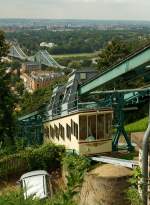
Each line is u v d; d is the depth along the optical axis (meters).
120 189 20.39
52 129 35.75
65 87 34.72
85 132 27.50
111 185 20.33
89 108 28.03
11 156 29.66
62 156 29.28
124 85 45.69
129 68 23.30
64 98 33.09
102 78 27.34
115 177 20.42
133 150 28.64
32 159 29.98
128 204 20.30
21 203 8.26
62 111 32.66
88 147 27.59
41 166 30.12
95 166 25.36
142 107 48.97
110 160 24.98
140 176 9.95
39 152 30.08
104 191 20.47
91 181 20.89
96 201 20.50
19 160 29.81
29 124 42.38
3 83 40.09
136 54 22.33
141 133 13.10
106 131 27.94
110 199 20.44
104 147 27.97
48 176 23.88
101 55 60.44
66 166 26.19
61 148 30.42
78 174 8.69
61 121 32.00
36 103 59.91
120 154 27.91
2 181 28.92
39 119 42.44
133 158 26.34
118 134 28.92
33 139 41.69
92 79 28.84
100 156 27.22
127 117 49.34
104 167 22.38
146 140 10.91
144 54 21.59
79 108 28.88
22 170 29.95
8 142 36.69
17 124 41.41
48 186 22.98
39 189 22.06
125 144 30.78
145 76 26.62
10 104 40.28
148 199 9.85
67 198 8.45
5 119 39.94
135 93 31.27
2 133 39.62
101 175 20.83
